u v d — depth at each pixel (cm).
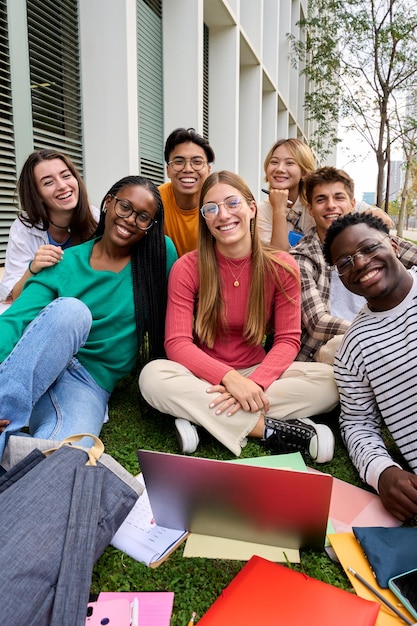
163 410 198
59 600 101
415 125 1244
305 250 243
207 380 199
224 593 112
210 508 133
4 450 146
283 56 1342
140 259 209
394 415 156
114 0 394
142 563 132
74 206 248
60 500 113
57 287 199
